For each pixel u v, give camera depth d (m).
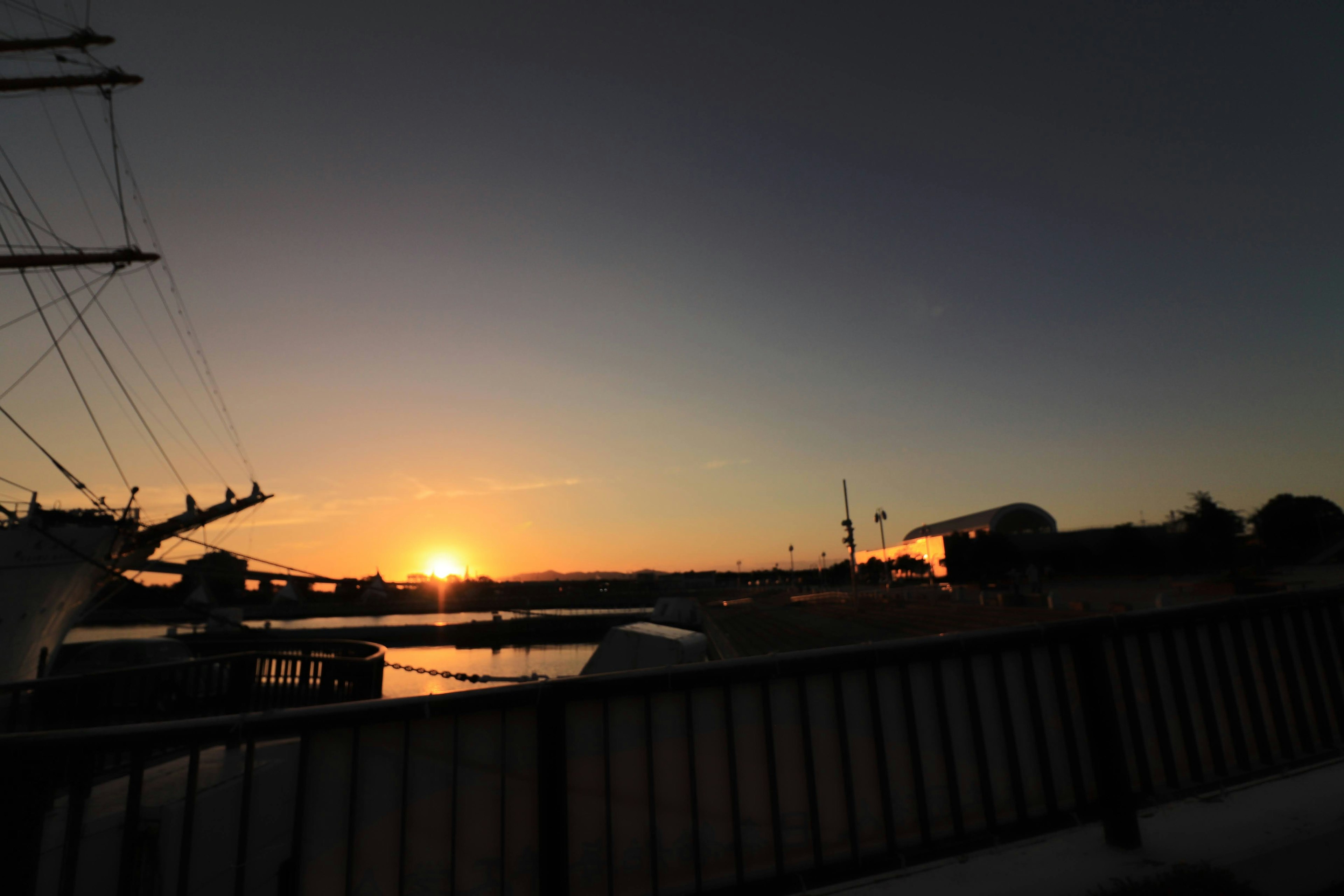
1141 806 3.61
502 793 2.71
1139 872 2.87
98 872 3.11
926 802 3.19
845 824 3.05
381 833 2.60
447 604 117.06
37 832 2.12
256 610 107.62
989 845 3.20
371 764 2.64
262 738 2.50
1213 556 55.69
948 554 85.50
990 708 3.44
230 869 3.41
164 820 3.20
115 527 18.44
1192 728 3.93
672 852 2.81
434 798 2.66
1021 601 32.53
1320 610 4.82
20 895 2.04
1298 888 3.02
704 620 53.22
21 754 2.14
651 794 2.82
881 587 98.12
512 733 2.80
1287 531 68.06
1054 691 3.62
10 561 15.30
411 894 2.55
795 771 3.05
